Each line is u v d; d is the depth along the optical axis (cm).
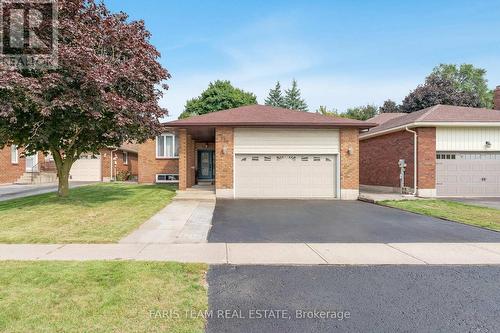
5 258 576
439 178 1700
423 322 373
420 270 547
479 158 1716
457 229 878
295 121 1577
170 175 2341
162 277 486
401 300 431
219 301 421
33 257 584
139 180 2333
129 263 547
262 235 793
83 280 464
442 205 1326
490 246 699
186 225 901
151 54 1256
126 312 376
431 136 1681
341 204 1402
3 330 330
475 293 455
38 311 371
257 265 561
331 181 1611
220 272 525
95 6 1187
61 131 1077
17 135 1109
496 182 1716
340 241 739
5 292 420
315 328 359
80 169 2777
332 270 543
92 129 1127
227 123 1555
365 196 1583
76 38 1045
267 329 355
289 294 446
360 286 477
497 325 368
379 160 2048
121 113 1070
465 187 1706
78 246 667
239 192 1595
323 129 1609
